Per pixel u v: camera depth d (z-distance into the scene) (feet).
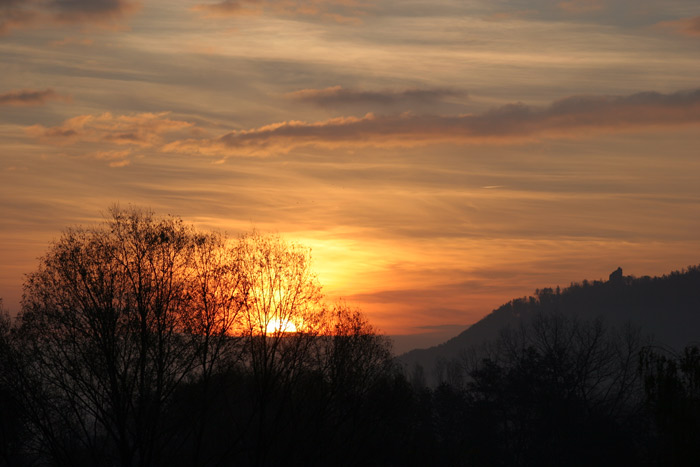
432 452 276.00
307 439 218.18
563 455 280.31
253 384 217.36
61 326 188.85
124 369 187.62
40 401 182.39
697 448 123.34
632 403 307.37
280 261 223.51
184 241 211.00
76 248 198.29
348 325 228.43
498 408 307.37
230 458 213.66
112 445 204.13
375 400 233.14
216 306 204.54
